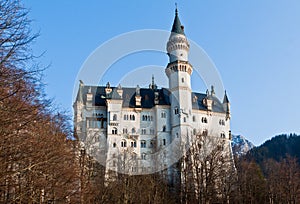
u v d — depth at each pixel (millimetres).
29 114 17406
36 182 21328
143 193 51031
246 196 64188
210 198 56594
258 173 71438
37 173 21062
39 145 21062
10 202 18375
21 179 20672
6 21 14961
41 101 18500
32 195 21312
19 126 17219
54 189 24734
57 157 23266
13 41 15156
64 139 28281
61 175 25297
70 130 31203
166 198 56281
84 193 30172
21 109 16438
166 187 59062
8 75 15289
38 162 19969
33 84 17328
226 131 100000
